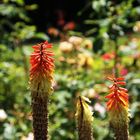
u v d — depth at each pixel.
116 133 2.99
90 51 8.13
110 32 7.48
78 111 2.91
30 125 7.03
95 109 6.95
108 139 6.83
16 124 6.96
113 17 7.54
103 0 7.60
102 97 7.14
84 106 2.90
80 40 7.73
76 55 7.79
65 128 6.91
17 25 8.21
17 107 7.40
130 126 7.63
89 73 7.89
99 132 6.88
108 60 7.85
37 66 2.95
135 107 7.35
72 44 7.69
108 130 6.87
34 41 18.48
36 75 2.95
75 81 7.32
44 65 2.96
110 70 7.85
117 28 7.50
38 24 23.83
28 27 8.09
